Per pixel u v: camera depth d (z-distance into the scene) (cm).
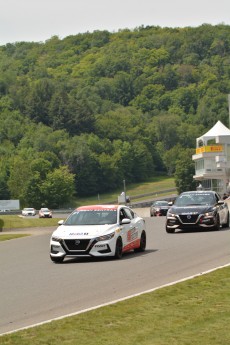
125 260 4091
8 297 3036
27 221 10150
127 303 2584
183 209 5891
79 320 2344
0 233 8375
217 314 2320
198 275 3114
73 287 3180
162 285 3036
